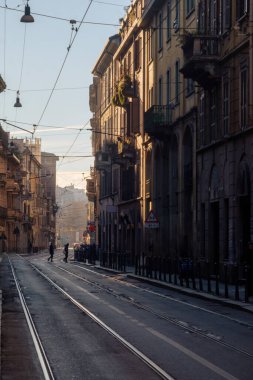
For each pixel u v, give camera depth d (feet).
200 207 121.90
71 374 35.42
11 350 43.19
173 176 141.79
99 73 254.27
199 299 81.51
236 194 104.01
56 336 49.39
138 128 175.83
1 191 321.73
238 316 63.16
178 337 48.65
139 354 41.24
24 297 82.33
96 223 273.95
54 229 579.07
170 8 144.46
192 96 127.65
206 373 35.53
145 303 75.05
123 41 194.39
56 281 112.78
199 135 122.52
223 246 109.60
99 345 45.14
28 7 90.48
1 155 320.50
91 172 304.50
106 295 85.61
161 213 151.12
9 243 354.74
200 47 110.11
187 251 130.00
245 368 37.17
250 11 97.04
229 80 106.63
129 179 192.24
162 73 152.35
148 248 160.56
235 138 104.58
